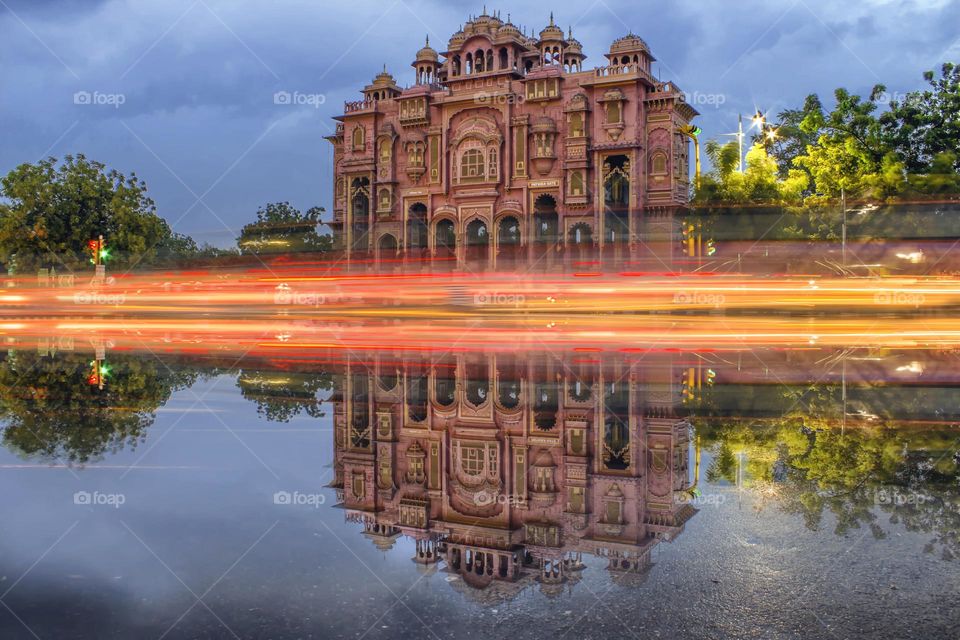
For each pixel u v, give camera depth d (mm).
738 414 9773
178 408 10258
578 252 59781
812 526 5094
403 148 67062
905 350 17719
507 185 62281
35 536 4879
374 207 68688
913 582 4066
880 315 30750
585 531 5238
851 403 10484
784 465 6938
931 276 40188
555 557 4648
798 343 19812
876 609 3732
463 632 3508
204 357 17188
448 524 5461
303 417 9758
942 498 5770
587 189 59062
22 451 7527
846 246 42250
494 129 62562
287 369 14875
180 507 5598
